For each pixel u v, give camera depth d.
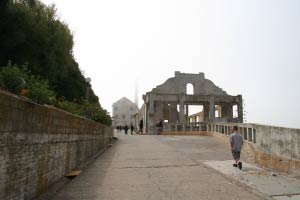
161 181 10.86
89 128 16.38
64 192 9.20
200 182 10.66
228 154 18.50
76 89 34.84
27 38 25.61
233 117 52.81
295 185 9.95
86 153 15.50
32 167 7.57
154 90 55.28
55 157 9.70
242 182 10.40
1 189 5.88
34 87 9.31
